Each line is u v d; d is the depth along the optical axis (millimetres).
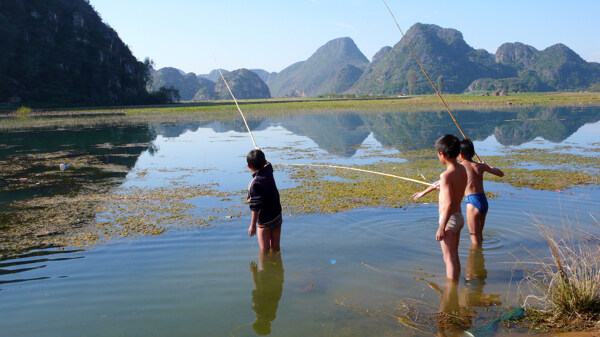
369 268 4688
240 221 6496
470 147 5422
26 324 3598
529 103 51906
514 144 15969
